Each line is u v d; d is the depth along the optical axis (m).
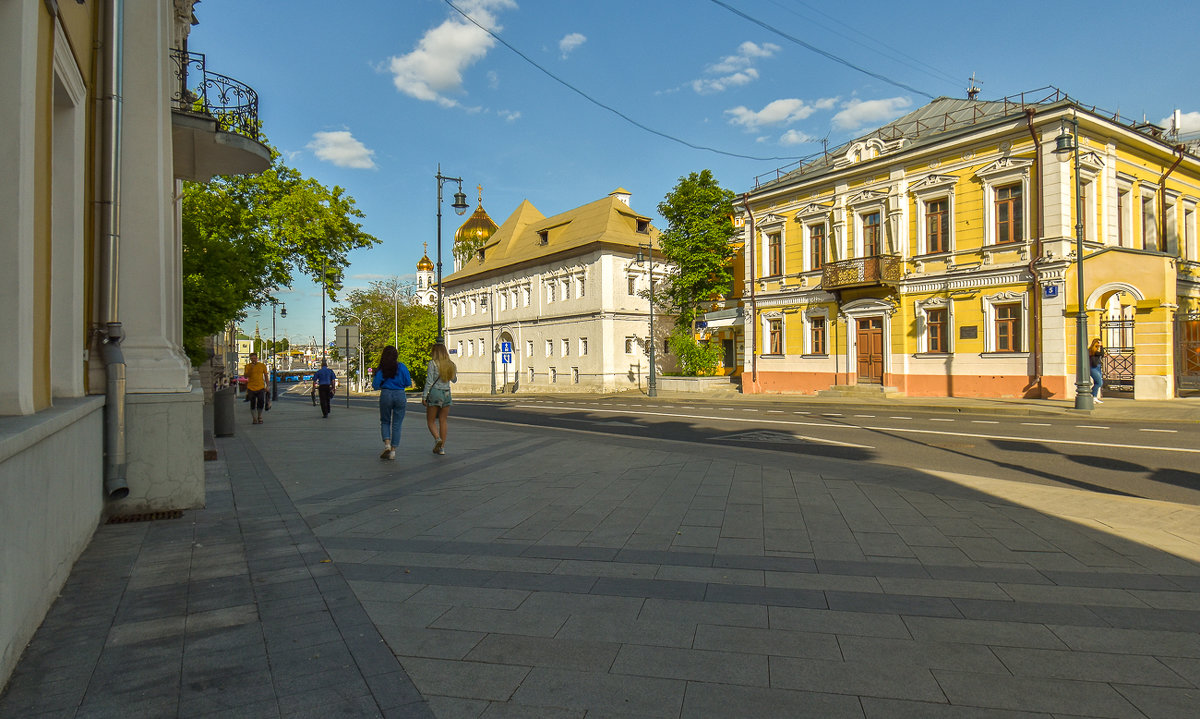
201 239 20.33
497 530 5.69
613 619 3.69
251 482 8.09
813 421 17.02
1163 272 20.02
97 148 6.53
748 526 5.75
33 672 3.01
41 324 4.38
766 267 32.75
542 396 41.31
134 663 3.12
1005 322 23.81
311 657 3.20
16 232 3.81
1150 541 5.16
